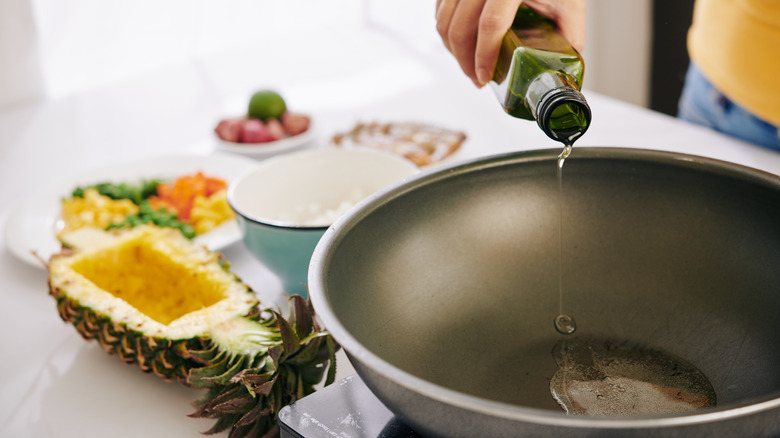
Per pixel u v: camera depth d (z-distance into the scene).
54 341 1.17
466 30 1.14
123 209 1.33
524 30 1.11
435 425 0.71
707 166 0.99
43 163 1.52
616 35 2.12
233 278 1.13
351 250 0.92
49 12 2.06
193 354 1.05
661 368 0.98
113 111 1.67
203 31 2.19
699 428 0.62
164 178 1.40
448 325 1.03
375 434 0.88
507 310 1.06
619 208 1.05
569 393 0.96
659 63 2.15
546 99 0.96
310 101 1.64
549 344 1.05
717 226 1.00
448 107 1.58
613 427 0.60
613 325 1.05
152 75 1.80
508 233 1.06
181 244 1.18
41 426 1.08
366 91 1.66
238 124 1.50
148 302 1.18
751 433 0.64
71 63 2.11
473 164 1.05
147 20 2.13
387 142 1.42
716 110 1.53
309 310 1.06
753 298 0.97
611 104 1.52
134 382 1.12
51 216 1.34
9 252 1.30
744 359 0.95
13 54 1.71
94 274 1.17
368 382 0.77
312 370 1.06
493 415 0.62
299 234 1.12
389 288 0.97
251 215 1.17
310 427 0.89
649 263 1.05
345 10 2.24
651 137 1.42
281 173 1.25
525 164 1.05
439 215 1.04
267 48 1.89
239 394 1.03
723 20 1.49
